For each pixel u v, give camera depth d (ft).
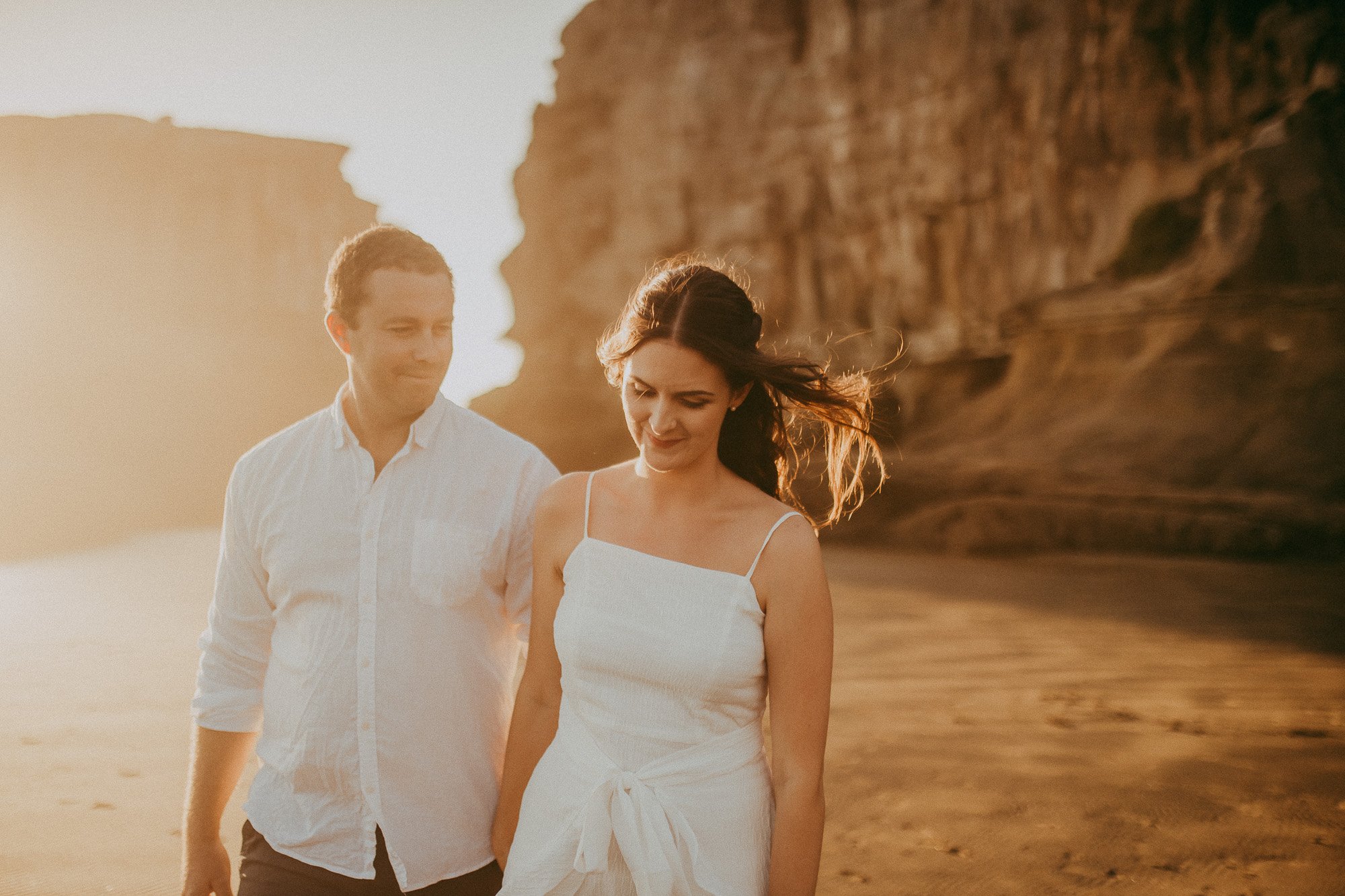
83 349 184.85
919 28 106.42
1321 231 70.03
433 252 6.35
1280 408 64.59
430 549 6.32
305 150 211.41
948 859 12.50
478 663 6.46
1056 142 93.15
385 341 6.14
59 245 191.93
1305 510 54.60
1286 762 16.55
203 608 38.37
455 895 6.24
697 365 5.35
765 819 5.57
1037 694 22.18
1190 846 12.84
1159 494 59.62
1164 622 33.47
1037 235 96.63
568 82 140.05
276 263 206.59
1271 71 79.71
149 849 12.65
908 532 68.28
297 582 6.36
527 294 142.61
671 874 5.24
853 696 22.04
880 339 109.70
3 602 40.29
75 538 89.25
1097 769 16.33
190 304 198.70
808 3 119.24
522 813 5.90
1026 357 84.94
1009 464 69.26
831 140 114.62
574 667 5.65
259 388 198.29
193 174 201.67
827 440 6.46
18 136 194.59
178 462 176.45
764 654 5.63
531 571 6.62
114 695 21.95
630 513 5.85
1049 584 46.09
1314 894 11.32
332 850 6.13
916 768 16.49
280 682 6.43
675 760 5.47
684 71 125.80
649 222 128.57
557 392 131.64
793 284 117.91
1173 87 85.51
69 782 15.46
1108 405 72.64
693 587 5.51
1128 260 83.61
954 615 35.55
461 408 6.74
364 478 6.42
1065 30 93.35
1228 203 74.38
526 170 143.95
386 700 6.19
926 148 105.81
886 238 110.93
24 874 11.75
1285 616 34.45
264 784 6.41
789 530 5.58
